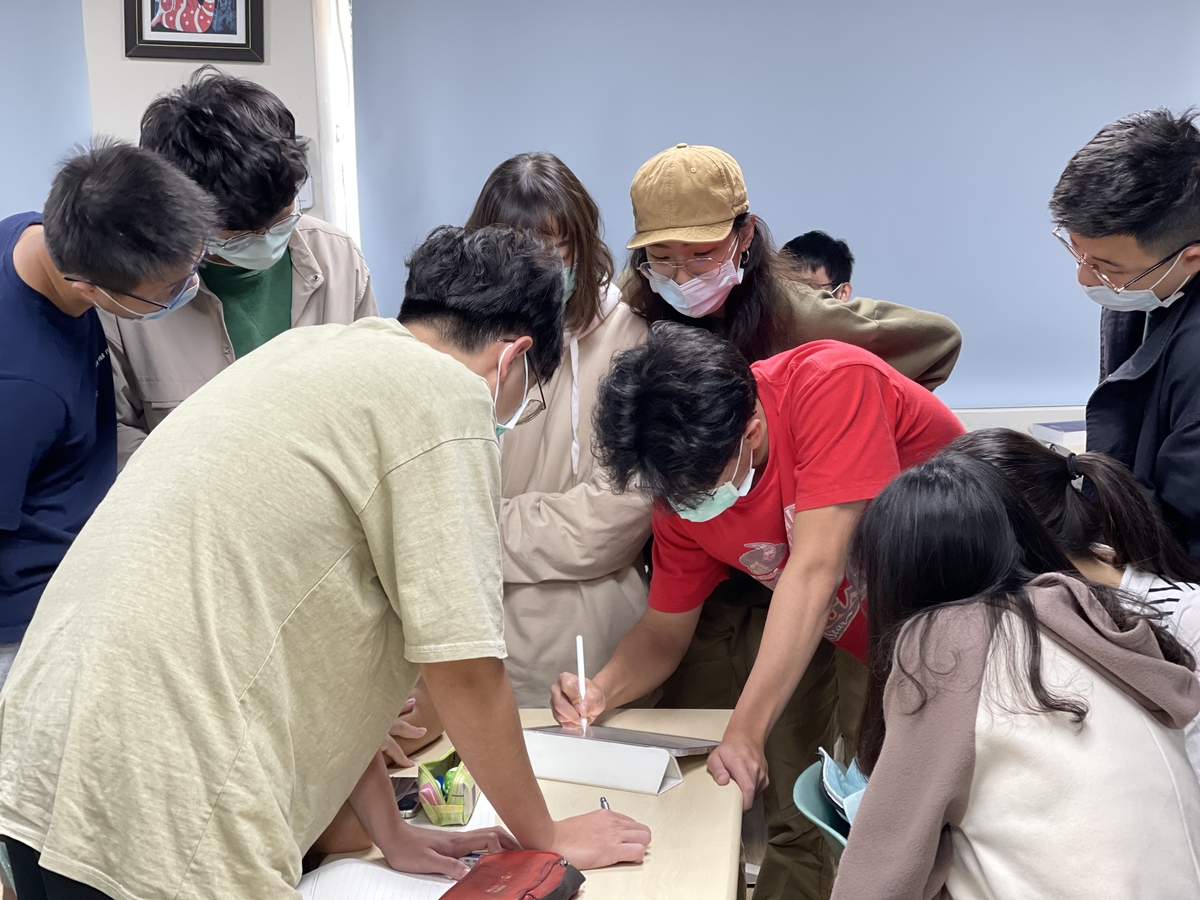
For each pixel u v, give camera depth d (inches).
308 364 37.6
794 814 73.0
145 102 107.5
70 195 47.6
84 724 33.5
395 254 134.6
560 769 53.6
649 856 45.6
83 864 33.4
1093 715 36.1
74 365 55.4
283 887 35.0
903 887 36.1
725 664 74.5
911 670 37.9
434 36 128.8
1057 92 127.5
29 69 116.2
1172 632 44.1
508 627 68.2
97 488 60.2
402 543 36.0
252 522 35.1
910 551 40.6
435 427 36.6
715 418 48.5
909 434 59.3
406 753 55.5
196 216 49.4
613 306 71.0
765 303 70.6
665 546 63.5
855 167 130.2
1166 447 55.7
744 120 129.6
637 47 128.3
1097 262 56.9
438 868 44.3
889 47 127.0
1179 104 127.8
